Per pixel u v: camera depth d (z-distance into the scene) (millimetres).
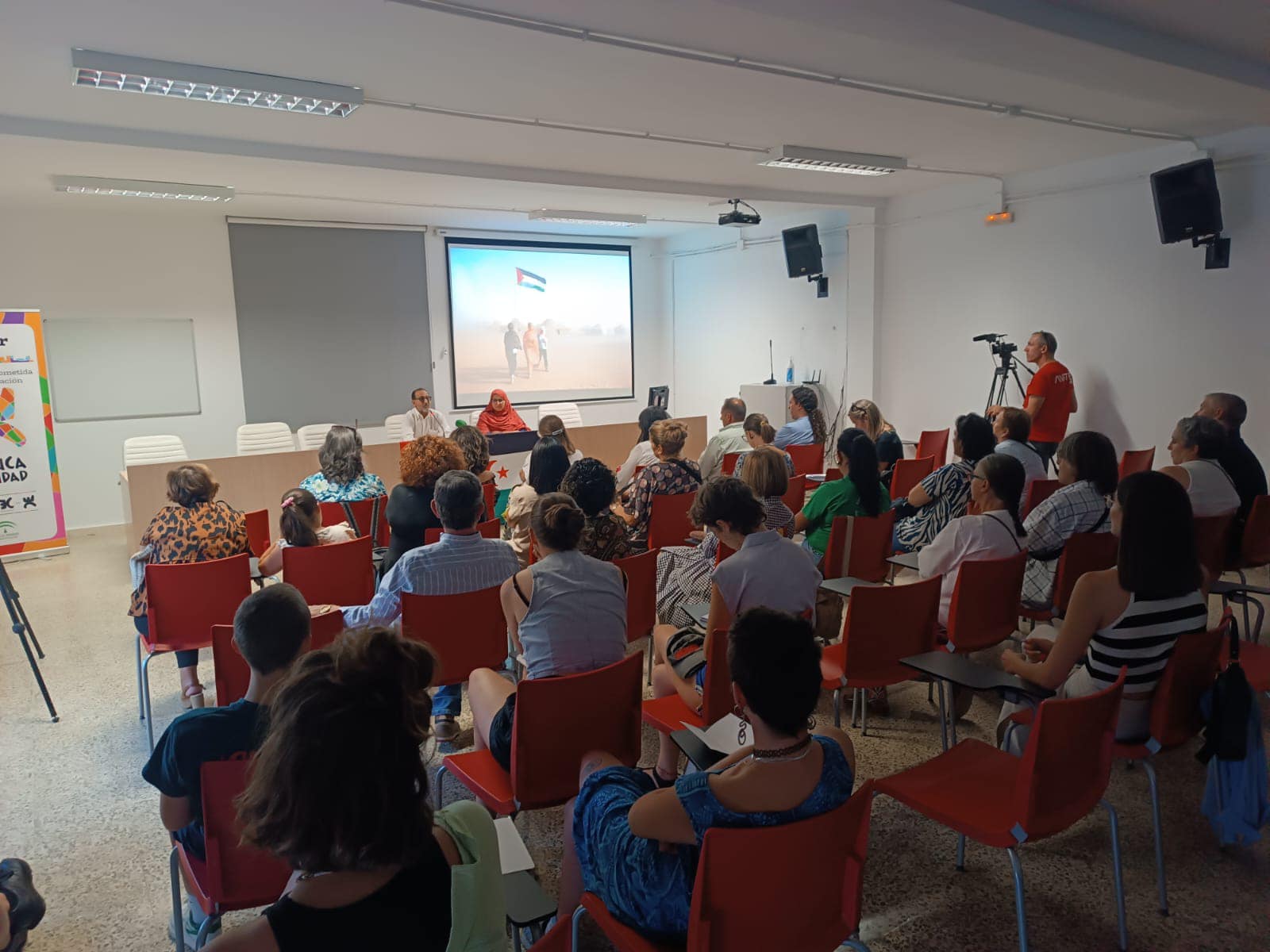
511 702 2146
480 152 5949
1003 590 2887
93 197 6887
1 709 3535
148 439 6531
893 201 8461
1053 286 7121
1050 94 4770
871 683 2646
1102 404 6879
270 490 6492
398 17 3377
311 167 5953
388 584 2703
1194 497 3605
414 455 3551
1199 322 6207
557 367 10672
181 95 4176
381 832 939
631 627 3125
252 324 8445
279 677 1693
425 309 9539
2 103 4461
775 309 9867
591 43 3695
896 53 3977
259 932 911
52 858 2471
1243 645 2629
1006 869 2291
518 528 3723
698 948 1325
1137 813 2553
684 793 1383
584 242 10734
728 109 4922
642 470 4180
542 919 1428
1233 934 2025
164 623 3064
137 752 3135
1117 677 2133
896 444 5051
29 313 6191
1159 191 5957
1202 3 3447
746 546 2441
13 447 6219
